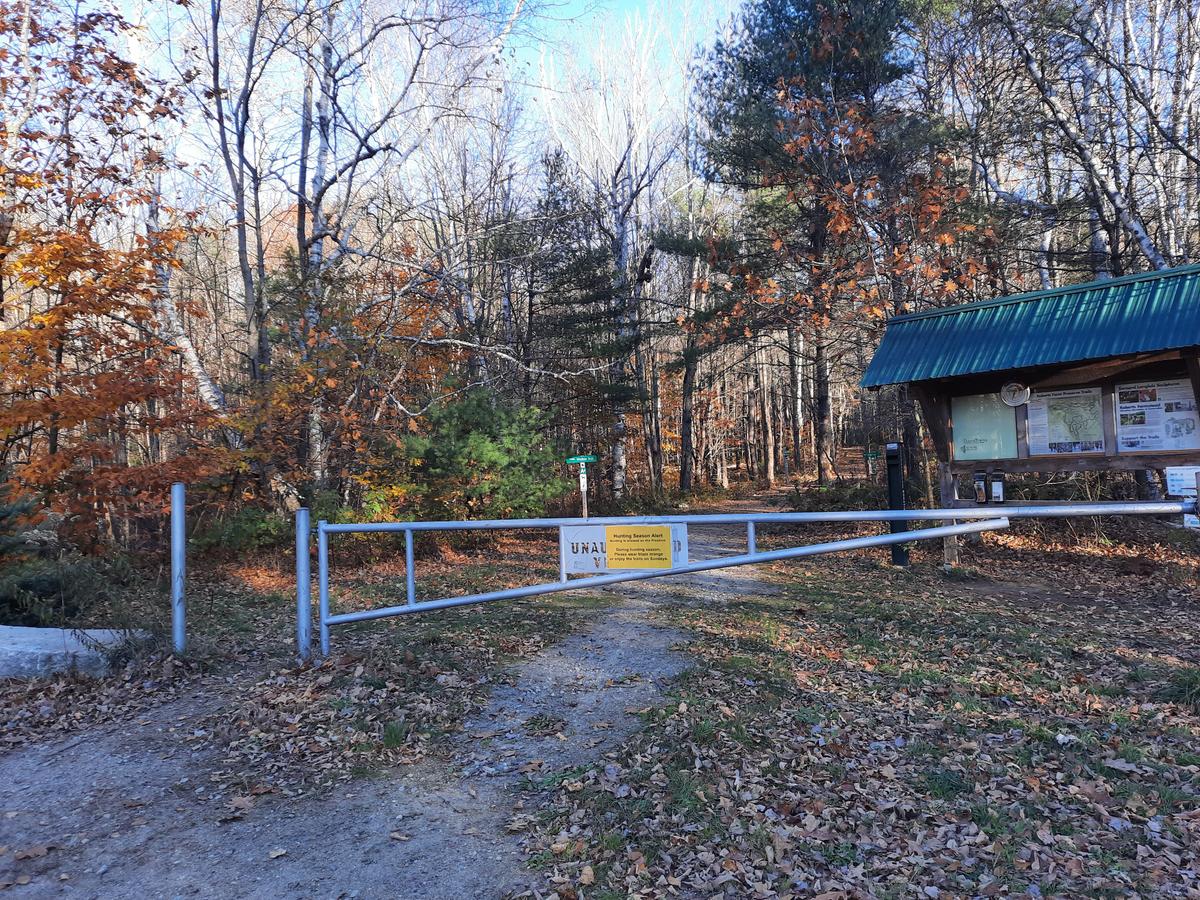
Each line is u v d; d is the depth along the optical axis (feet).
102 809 13.93
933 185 45.70
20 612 27.27
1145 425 30.12
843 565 38.04
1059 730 16.34
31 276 35.63
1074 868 11.23
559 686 19.84
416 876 11.66
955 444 34.42
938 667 20.98
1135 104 51.13
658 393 110.93
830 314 50.78
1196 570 32.32
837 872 11.34
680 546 18.51
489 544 51.83
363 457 49.88
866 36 52.01
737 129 57.93
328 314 52.01
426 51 54.08
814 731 16.47
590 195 95.71
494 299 85.81
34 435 42.04
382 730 16.55
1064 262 53.11
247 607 31.63
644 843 12.23
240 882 11.59
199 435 45.60
